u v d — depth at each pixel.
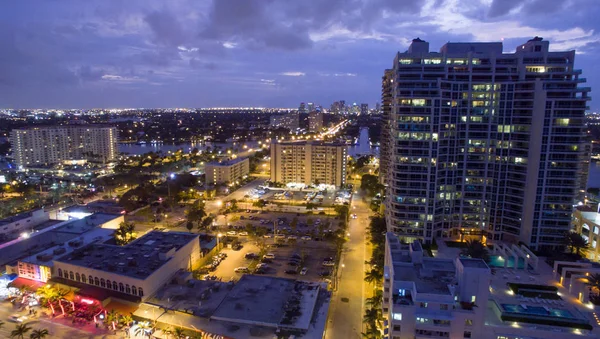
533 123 149.38
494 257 136.75
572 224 167.62
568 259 138.62
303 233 191.50
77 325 113.75
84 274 128.50
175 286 128.88
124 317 108.44
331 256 163.88
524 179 153.50
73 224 183.75
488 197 162.75
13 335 101.75
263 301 115.50
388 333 92.62
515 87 152.88
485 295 85.94
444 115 154.12
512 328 85.50
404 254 107.31
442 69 157.62
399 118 155.25
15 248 157.62
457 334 84.31
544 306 94.62
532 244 152.12
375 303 111.62
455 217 166.38
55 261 133.00
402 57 160.00
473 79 158.25
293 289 123.06
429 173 155.50
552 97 143.88
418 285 89.56
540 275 123.44
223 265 155.62
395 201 161.00
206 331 102.94
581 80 145.50
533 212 150.50
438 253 150.75
